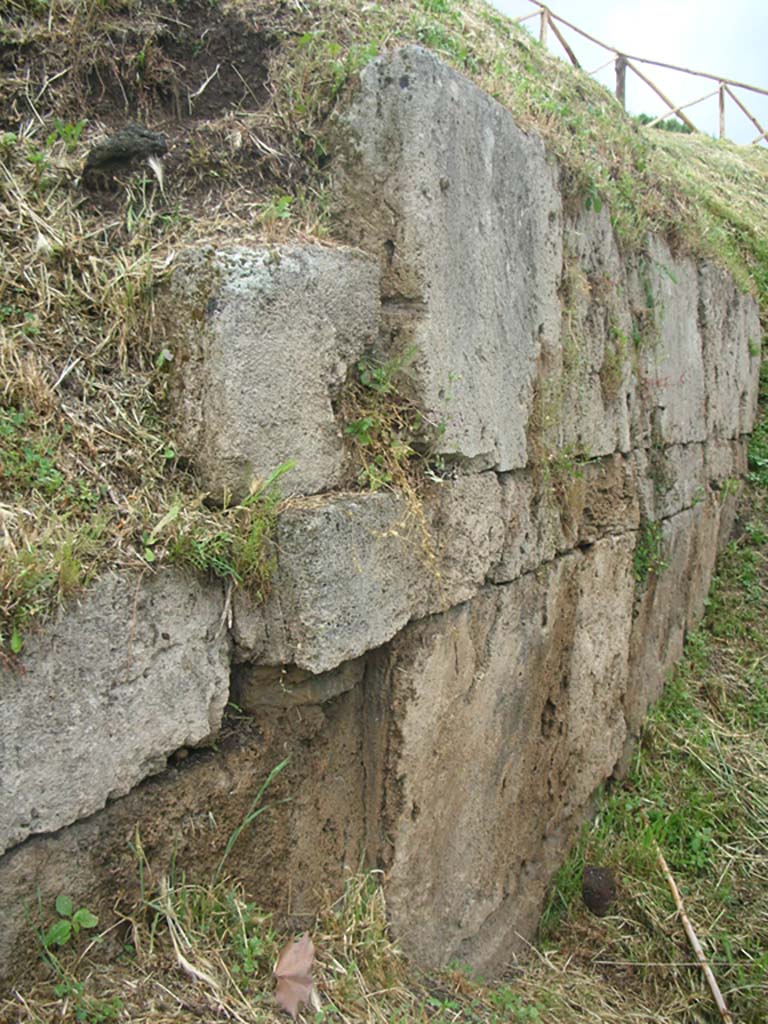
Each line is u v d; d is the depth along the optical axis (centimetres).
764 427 761
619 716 437
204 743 210
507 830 336
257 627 213
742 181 1049
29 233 229
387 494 238
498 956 334
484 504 290
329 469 230
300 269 220
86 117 268
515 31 618
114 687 184
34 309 218
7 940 172
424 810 274
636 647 468
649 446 476
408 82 245
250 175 261
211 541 201
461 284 270
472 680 296
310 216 254
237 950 206
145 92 278
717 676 557
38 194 237
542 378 332
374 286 246
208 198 254
